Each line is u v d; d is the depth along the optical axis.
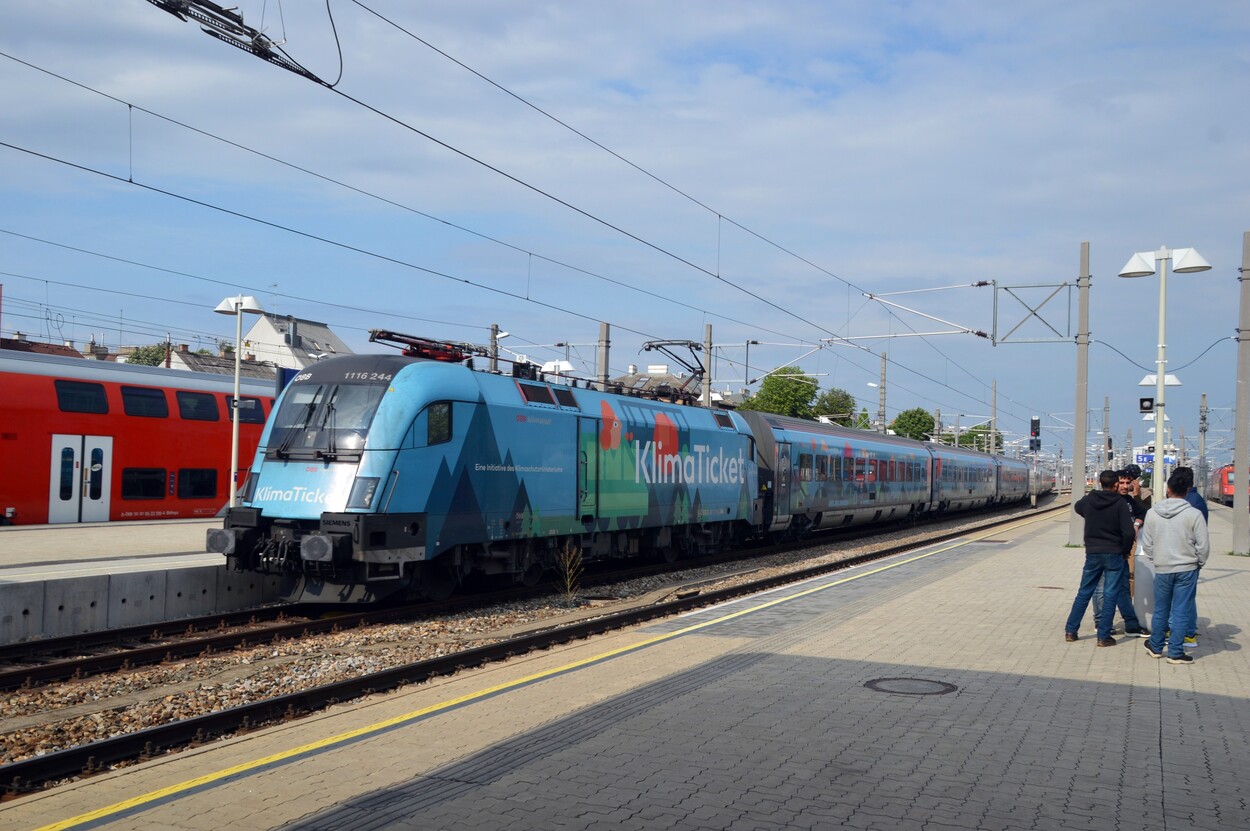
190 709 9.14
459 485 14.89
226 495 27.97
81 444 24.47
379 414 13.99
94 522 24.64
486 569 16.05
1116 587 10.58
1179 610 9.70
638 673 9.36
